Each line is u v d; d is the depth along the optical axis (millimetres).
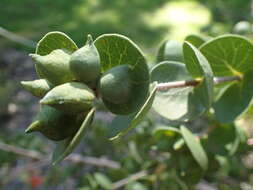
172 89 137
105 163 253
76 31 723
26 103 522
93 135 284
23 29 721
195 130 247
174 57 154
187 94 137
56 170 280
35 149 276
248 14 304
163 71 140
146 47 660
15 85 548
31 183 285
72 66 101
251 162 283
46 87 103
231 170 231
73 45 110
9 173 286
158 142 167
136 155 214
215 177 229
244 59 143
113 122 112
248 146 195
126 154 267
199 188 256
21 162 312
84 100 97
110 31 715
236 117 145
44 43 111
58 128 102
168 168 183
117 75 104
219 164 177
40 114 102
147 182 192
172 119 135
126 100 108
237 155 194
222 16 308
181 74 140
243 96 147
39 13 770
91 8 793
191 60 130
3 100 504
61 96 95
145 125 219
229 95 148
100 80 104
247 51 140
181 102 137
